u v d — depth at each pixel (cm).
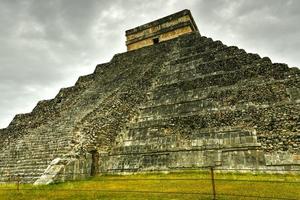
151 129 2050
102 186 1388
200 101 2117
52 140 2072
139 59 3177
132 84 2467
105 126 2006
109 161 1947
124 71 2988
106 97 2411
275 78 2011
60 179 1593
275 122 1697
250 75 2130
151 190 1182
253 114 1802
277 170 1504
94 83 3039
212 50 2653
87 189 1290
